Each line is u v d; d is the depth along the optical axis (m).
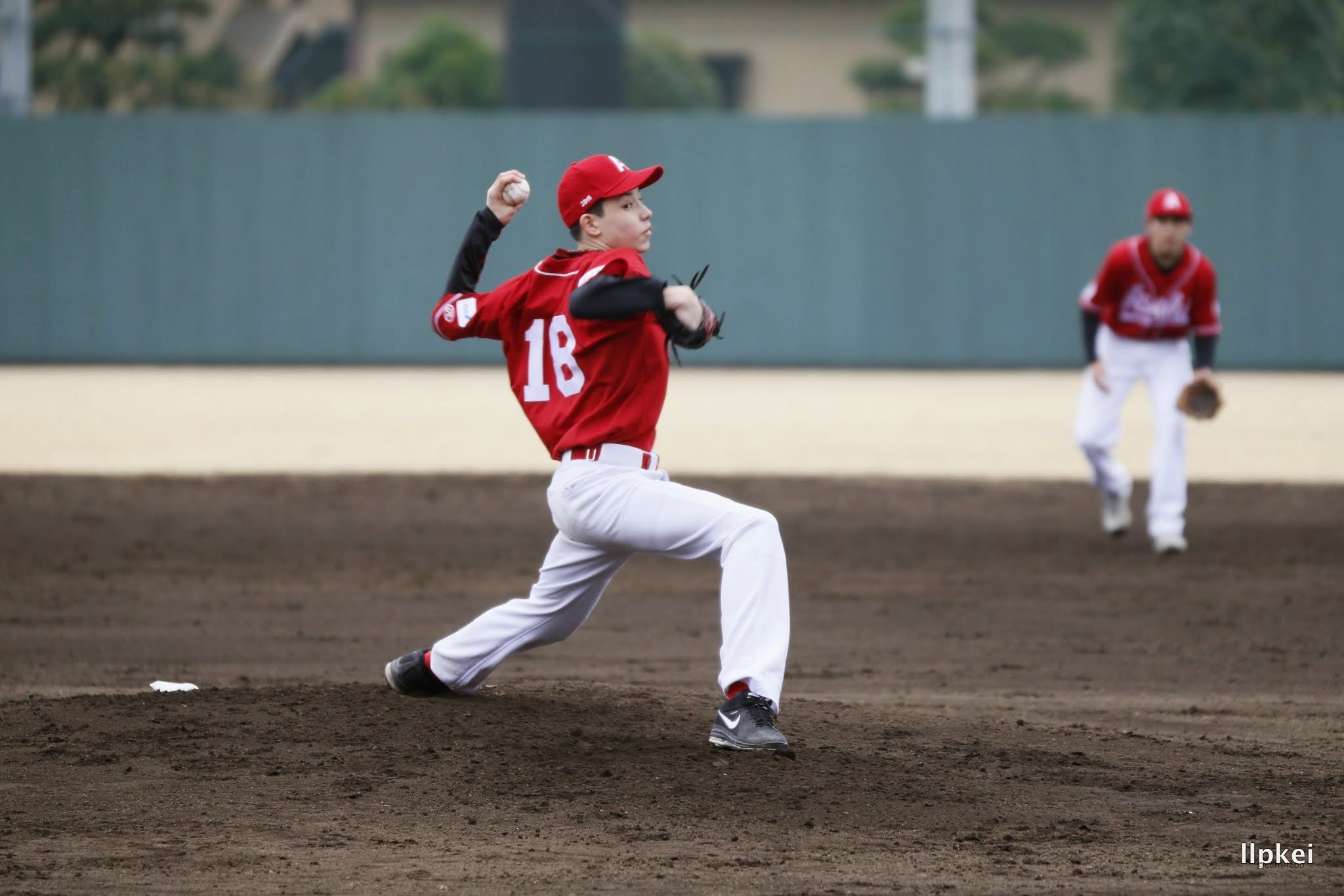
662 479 18.77
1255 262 86.00
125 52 109.50
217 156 88.50
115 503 46.81
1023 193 86.69
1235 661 27.97
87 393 75.38
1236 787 18.80
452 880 14.81
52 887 14.50
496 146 87.38
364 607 33.03
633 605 34.09
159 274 89.44
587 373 18.41
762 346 88.69
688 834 16.31
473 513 46.22
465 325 19.22
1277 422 65.94
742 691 18.38
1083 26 130.38
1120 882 15.12
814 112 131.50
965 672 26.86
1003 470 54.53
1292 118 84.94
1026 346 87.56
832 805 17.33
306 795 17.22
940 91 93.12
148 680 25.75
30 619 31.42
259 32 126.31
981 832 16.69
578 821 16.58
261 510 46.12
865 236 87.62
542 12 109.56
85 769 17.98
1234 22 112.12
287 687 21.47
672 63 119.94
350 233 88.81
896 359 88.12
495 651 20.03
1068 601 34.09
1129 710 23.72
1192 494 49.06
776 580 18.27
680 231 88.12
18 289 89.50
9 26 92.81
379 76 120.06
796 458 56.69
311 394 76.25
